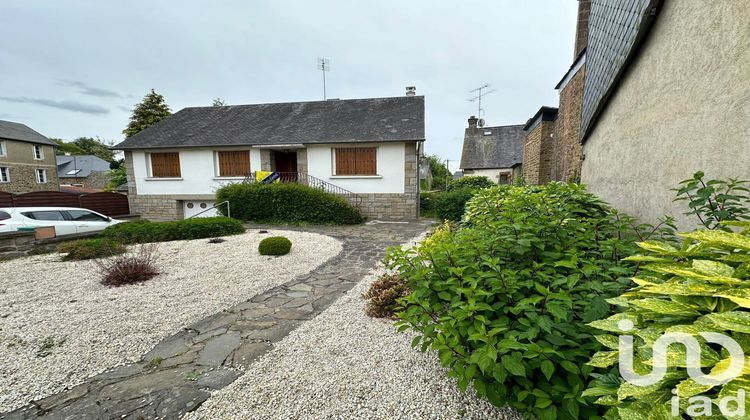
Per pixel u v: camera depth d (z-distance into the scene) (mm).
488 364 1310
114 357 2477
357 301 3586
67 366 2350
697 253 1041
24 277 4520
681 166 2264
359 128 11688
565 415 1354
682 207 2229
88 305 3496
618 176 3369
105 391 2066
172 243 6863
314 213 10234
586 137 4570
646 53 2803
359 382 2098
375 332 2822
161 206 12586
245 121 13398
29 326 2977
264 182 11031
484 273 1741
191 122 13789
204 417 1812
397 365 2287
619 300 1066
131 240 6879
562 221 2264
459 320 1606
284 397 1965
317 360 2379
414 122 11656
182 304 3543
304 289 4090
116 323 3057
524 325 1508
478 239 2271
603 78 3820
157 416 1829
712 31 1944
